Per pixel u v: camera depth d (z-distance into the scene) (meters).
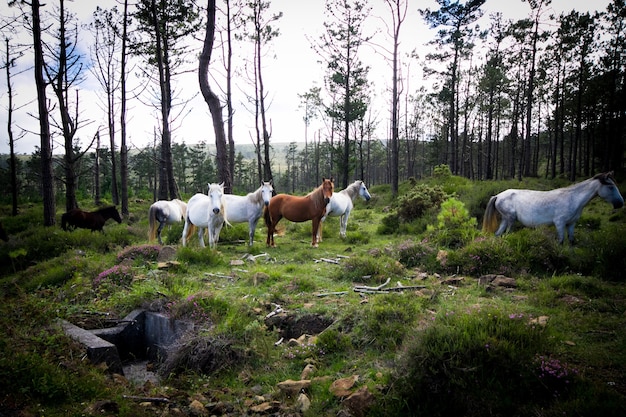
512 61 31.61
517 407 3.15
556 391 3.24
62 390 3.51
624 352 3.89
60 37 16.78
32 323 5.14
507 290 6.00
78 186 45.28
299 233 12.98
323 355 4.56
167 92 20.06
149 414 3.52
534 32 27.81
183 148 62.25
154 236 11.36
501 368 3.41
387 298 5.57
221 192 9.98
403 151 62.00
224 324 5.12
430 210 12.30
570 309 5.11
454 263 7.27
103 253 10.91
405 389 3.42
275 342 5.01
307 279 6.90
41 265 9.13
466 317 4.03
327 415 3.44
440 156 47.00
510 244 7.40
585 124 35.31
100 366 4.40
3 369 3.50
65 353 4.42
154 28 18.97
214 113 14.36
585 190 7.75
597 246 6.91
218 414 3.66
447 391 3.37
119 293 6.68
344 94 31.00
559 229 8.02
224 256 9.68
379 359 4.27
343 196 12.05
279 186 74.69
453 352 3.53
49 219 14.12
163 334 5.75
